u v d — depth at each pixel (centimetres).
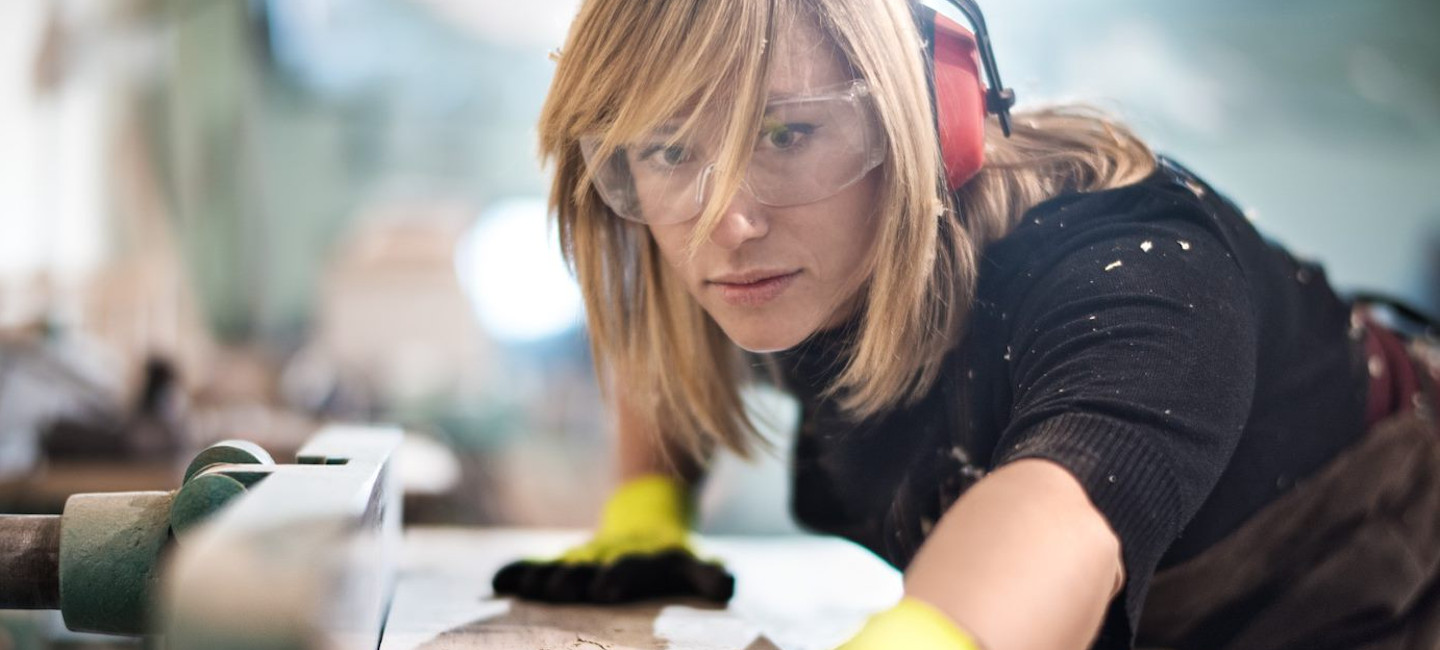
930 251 103
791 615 142
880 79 99
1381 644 128
